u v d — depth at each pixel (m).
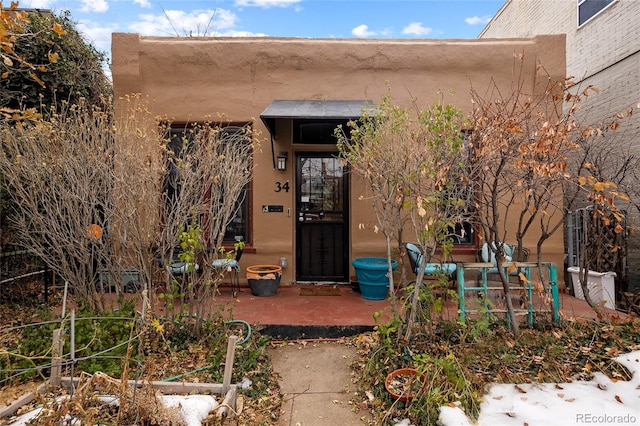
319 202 6.48
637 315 5.00
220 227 4.76
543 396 2.95
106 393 2.83
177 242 4.22
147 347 3.57
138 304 4.69
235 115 6.25
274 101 6.12
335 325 4.47
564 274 6.53
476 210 4.25
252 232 6.28
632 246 6.92
